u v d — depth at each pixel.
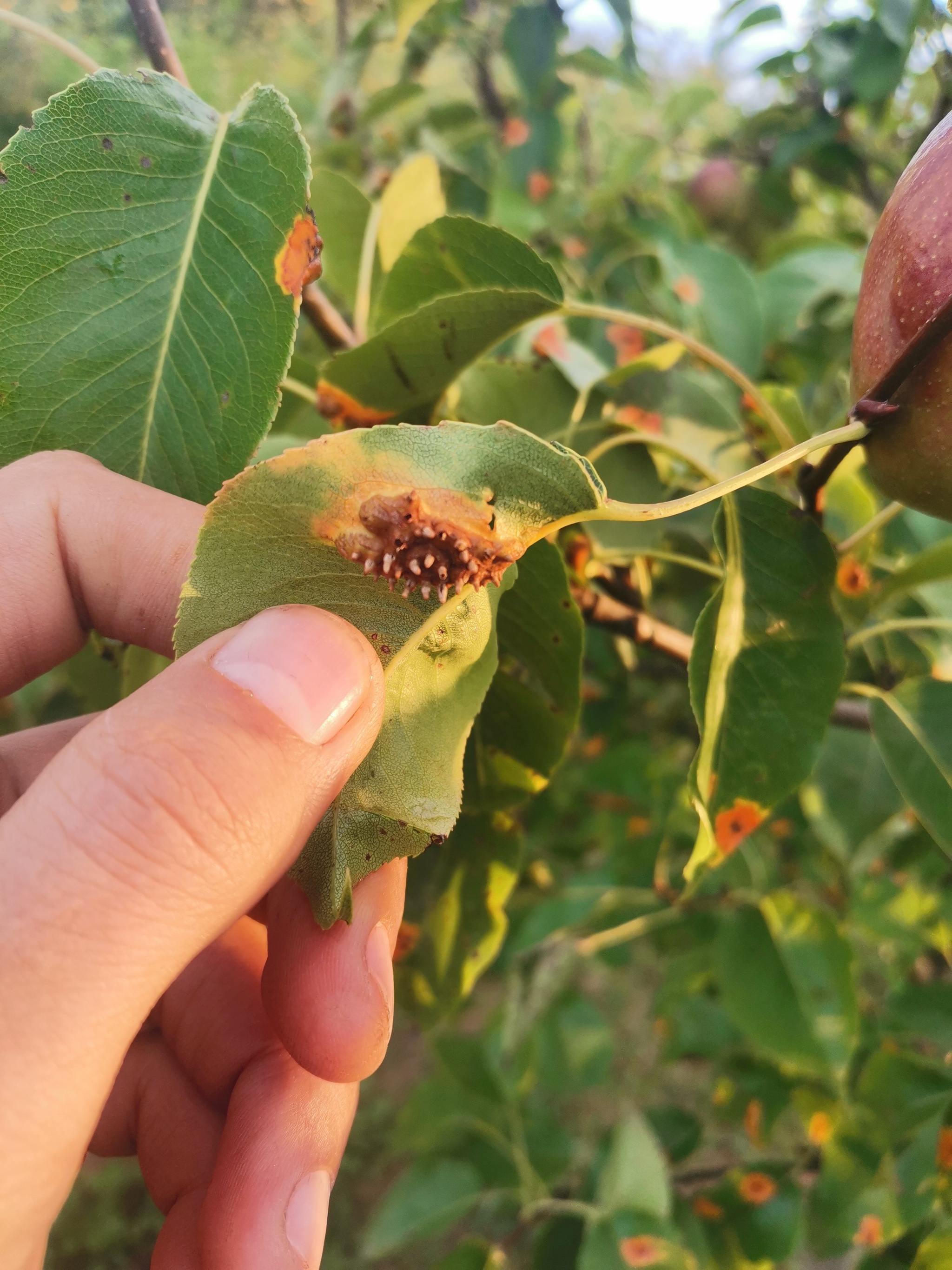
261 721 0.12
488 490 0.10
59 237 0.13
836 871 0.33
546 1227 0.27
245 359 0.14
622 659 0.28
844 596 0.21
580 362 0.23
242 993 0.19
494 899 0.19
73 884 0.11
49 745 0.19
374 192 0.33
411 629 0.12
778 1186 0.26
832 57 0.34
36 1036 0.11
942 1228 0.18
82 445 0.14
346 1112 0.18
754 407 0.21
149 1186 0.19
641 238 0.31
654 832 0.36
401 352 0.16
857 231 0.37
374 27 0.33
